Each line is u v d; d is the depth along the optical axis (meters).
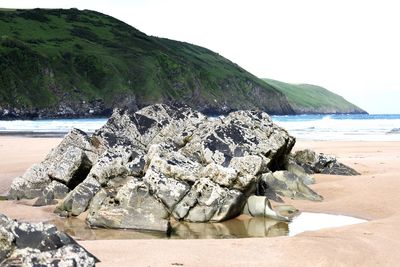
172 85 173.88
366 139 47.81
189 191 15.99
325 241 11.56
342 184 20.77
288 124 76.00
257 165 16.83
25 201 19.25
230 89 199.38
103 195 16.33
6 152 34.84
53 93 135.62
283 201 18.42
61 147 21.62
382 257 10.23
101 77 155.38
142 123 24.33
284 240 11.84
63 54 158.62
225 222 15.51
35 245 8.74
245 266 9.62
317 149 37.25
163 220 14.52
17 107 122.62
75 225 15.20
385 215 15.77
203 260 10.03
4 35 153.38
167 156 17.44
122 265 9.55
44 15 193.12
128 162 18.30
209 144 19.64
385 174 22.44
